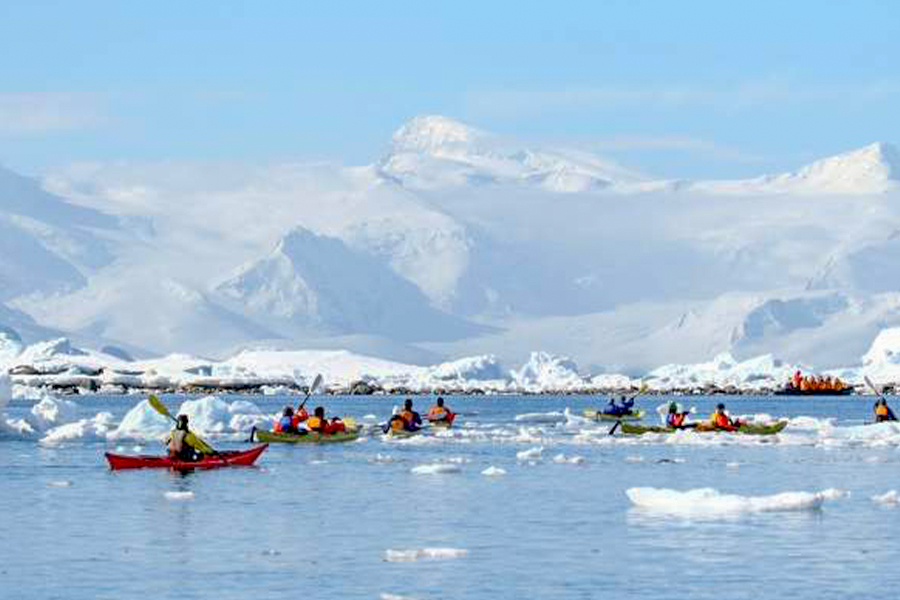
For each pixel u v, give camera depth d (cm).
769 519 5875
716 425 12600
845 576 4609
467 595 4341
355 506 6519
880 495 6931
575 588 4438
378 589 4428
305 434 11225
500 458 9556
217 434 11938
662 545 5225
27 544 5325
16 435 11406
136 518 6056
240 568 4797
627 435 12519
